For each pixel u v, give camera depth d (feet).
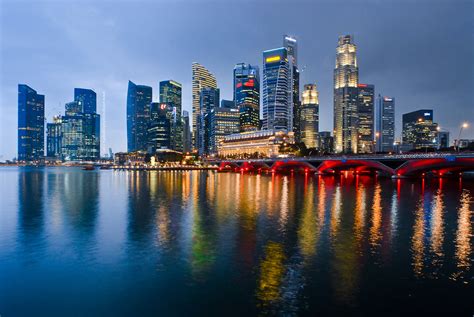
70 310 67.51
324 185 364.58
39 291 76.18
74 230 134.92
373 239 116.78
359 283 78.02
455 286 75.97
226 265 90.94
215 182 445.37
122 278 82.89
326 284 77.51
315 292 73.46
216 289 75.77
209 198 245.45
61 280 82.17
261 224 143.64
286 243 112.06
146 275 84.74
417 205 200.95
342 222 147.43
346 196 252.21
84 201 233.35
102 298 72.43
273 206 198.80
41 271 88.28
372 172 604.49
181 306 68.23
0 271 88.53
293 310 65.82
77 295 73.97
